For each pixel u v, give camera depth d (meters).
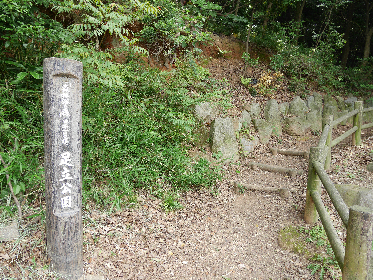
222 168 4.95
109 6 3.84
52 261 2.33
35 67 3.26
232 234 3.46
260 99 6.94
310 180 3.42
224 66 7.48
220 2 8.35
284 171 4.92
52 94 2.16
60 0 3.88
